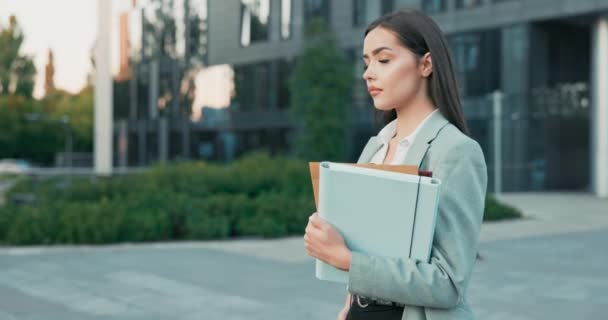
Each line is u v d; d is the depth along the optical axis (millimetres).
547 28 24000
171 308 5625
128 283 6684
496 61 24094
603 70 22156
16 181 13328
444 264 1353
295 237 10445
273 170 13531
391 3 26562
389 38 1514
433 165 1434
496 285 6645
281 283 6723
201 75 31859
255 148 30484
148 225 9859
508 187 23641
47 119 60844
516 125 23609
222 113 31438
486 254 8688
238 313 5457
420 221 1334
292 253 8719
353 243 1390
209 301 5891
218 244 9617
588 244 9734
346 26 27922
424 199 1320
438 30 1529
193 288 6453
